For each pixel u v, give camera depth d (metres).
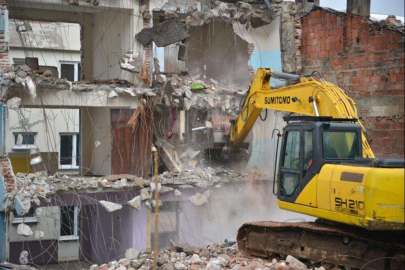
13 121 25.86
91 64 22.58
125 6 19.02
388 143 17.06
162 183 18.25
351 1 19.03
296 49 20.16
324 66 19.25
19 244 23.38
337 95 12.52
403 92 16.67
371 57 17.62
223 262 12.38
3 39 17.12
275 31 20.89
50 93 17.77
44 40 28.19
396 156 16.83
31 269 16.14
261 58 21.11
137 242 19.83
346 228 11.19
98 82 18.75
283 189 12.26
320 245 11.54
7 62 17.12
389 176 10.03
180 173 18.95
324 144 11.40
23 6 20.12
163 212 20.06
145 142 18.95
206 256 13.99
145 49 19.23
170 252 14.78
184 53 19.03
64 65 28.95
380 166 10.54
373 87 17.55
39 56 28.05
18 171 23.62
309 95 13.09
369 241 10.57
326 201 11.04
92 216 23.06
